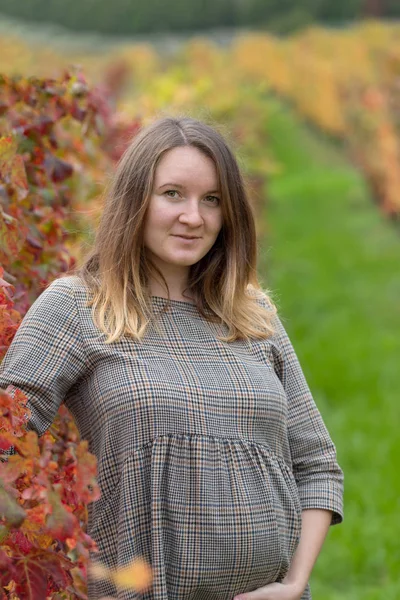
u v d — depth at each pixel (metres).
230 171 3.05
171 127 3.04
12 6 68.44
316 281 14.03
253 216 3.14
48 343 2.85
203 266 3.13
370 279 14.29
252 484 2.86
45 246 3.66
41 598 2.34
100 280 2.99
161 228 2.99
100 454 2.84
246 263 3.15
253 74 37.44
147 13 67.00
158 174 2.99
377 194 19.41
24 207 3.62
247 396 2.92
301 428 3.21
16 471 2.26
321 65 31.16
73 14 67.12
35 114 3.84
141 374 2.84
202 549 2.75
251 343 3.12
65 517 2.25
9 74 3.86
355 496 7.02
